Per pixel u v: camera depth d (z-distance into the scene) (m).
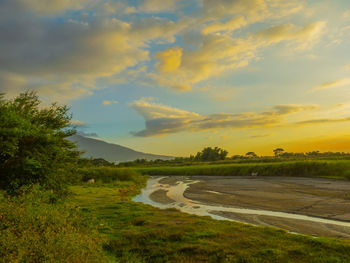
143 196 29.31
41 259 5.51
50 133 14.41
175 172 79.06
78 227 8.77
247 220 15.39
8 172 12.23
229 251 8.68
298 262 7.62
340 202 20.66
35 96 15.66
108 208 18.02
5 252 5.22
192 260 8.25
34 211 7.74
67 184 15.08
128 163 126.56
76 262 6.08
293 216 16.20
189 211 18.95
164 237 10.45
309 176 49.47
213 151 159.50
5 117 11.24
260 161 93.75
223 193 29.23
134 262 8.23
